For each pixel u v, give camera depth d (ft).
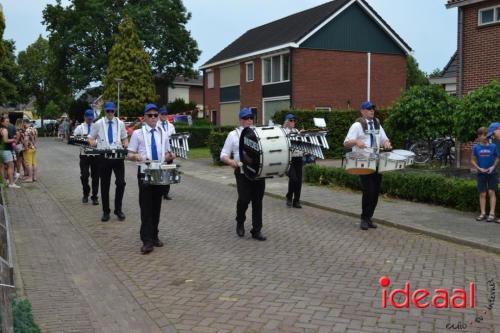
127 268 22.49
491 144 30.14
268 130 25.46
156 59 143.02
